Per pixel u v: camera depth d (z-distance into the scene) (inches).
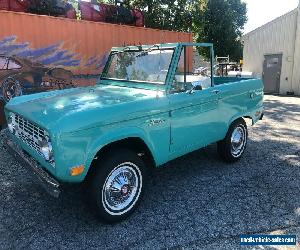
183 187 168.7
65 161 112.3
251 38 653.9
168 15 675.4
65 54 307.4
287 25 581.9
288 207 147.0
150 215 140.7
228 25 1019.3
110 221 131.9
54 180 116.8
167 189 166.4
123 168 132.7
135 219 137.5
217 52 1042.1
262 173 188.1
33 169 127.2
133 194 138.5
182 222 134.8
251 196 158.1
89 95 150.9
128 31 349.7
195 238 123.6
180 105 151.4
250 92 205.2
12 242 121.0
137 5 652.1
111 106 126.7
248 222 134.4
